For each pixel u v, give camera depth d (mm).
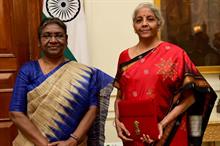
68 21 3082
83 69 2150
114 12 3320
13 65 3148
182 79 2098
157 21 2170
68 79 2076
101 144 2262
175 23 3350
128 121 2098
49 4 3070
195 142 2230
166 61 2104
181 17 3352
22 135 2062
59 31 2086
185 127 2166
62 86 2051
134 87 2107
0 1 3107
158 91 2068
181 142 2133
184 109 2113
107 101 2279
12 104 2047
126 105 2088
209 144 3350
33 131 1999
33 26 3203
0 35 3117
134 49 2244
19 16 3174
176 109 2098
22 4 3180
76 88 2068
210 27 3371
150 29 2145
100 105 2256
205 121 2244
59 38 2092
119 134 2154
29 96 2039
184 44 3365
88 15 3273
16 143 2080
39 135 1995
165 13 3338
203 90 2102
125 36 3338
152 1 3334
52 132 2012
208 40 3373
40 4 3201
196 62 3379
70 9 3088
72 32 3076
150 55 2137
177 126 2125
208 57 3381
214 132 2957
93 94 2154
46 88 2033
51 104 2021
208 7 3363
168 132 2098
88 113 2109
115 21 3324
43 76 2062
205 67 3377
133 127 2078
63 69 2098
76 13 3096
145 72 2098
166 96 2098
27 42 3199
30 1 3191
